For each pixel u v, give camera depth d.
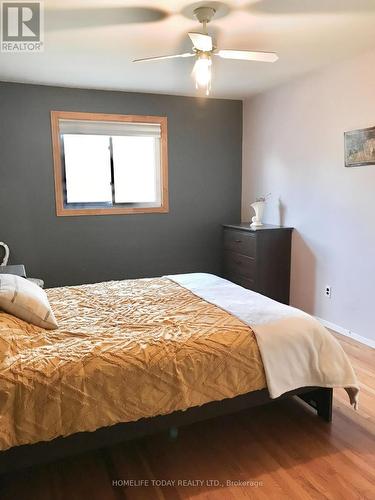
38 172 4.04
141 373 1.74
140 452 2.03
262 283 4.12
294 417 2.32
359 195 3.27
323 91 3.55
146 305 2.48
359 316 3.37
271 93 4.27
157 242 4.64
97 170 4.38
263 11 2.34
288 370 2.02
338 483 1.79
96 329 2.06
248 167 4.84
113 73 3.53
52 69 3.39
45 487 1.79
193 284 2.99
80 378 1.66
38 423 1.59
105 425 1.69
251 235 4.11
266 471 1.88
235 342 1.95
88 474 1.87
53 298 2.66
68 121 4.09
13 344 1.78
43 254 4.16
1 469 1.59
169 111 4.48
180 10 2.31
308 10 2.33
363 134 3.16
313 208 3.81
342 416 2.32
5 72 3.48
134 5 2.24
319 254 3.78
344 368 2.15
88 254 4.34
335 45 2.92
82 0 2.17
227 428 2.22
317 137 3.68
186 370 1.82
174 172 4.61
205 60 2.36
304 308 4.05
